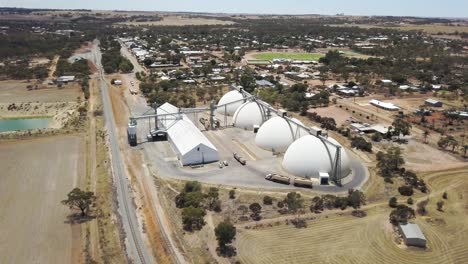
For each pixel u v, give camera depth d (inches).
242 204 2869.1
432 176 3420.3
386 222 2647.6
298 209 2780.5
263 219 2672.2
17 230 2603.3
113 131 4591.5
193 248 2345.0
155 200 2928.2
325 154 3316.9
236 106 5172.2
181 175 3373.5
